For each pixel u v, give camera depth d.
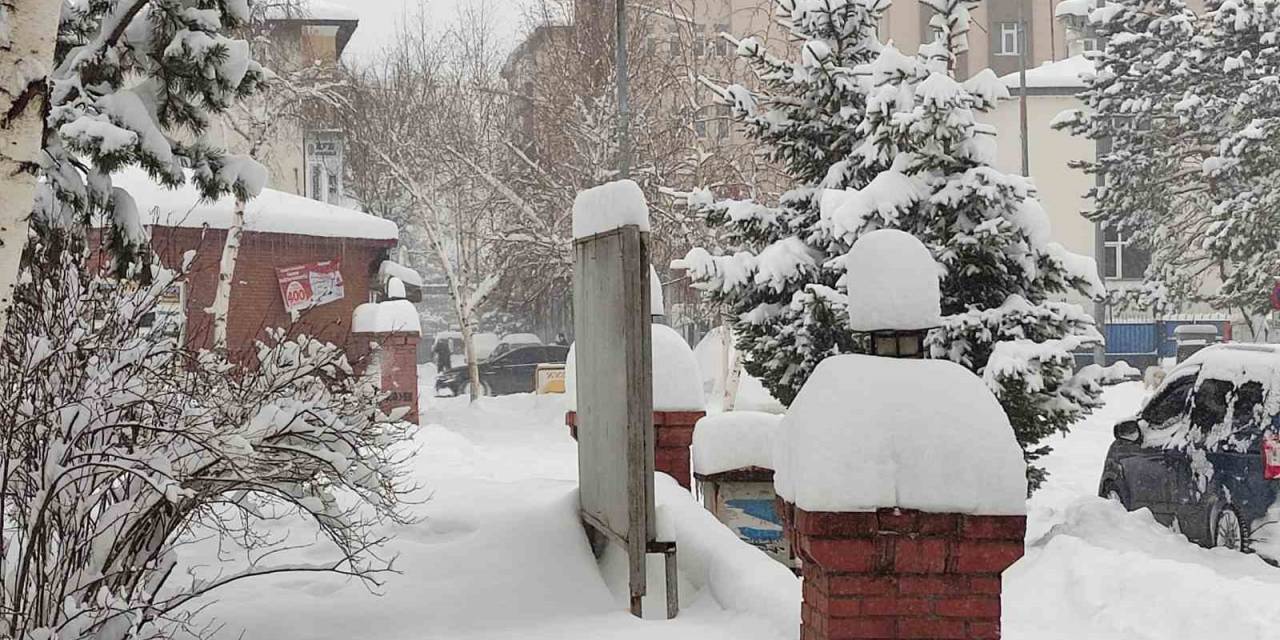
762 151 26.84
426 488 9.06
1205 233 32.97
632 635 5.94
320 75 29.86
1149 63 35.69
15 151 3.79
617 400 6.82
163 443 5.31
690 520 7.48
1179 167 35.38
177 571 7.33
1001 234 11.65
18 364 5.20
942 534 4.56
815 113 13.70
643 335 6.54
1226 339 42.06
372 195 38.81
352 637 6.18
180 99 7.41
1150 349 45.91
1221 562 10.80
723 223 13.97
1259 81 29.73
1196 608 8.52
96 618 5.20
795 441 4.79
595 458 7.49
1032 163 46.16
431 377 57.69
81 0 7.57
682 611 6.61
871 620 4.56
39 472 5.23
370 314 24.48
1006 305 11.85
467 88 39.06
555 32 33.75
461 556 7.39
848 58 13.97
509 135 35.75
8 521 6.41
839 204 12.30
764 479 9.06
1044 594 9.78
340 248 26.39
